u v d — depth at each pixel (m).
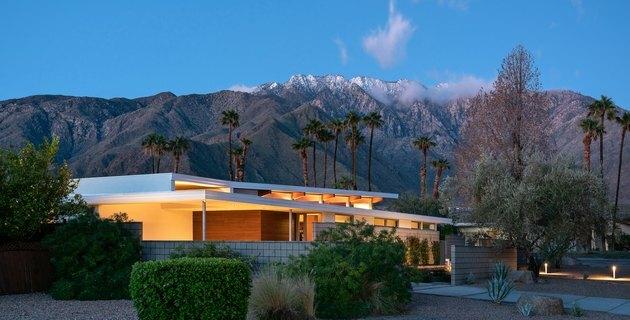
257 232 36.47
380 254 17.75
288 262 19.53
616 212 32.22
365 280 17.38
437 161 108.06
